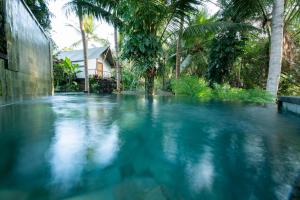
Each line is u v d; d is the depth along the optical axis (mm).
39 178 703
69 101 3936
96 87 11891
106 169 800
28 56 3992
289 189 680
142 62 5367
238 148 1115
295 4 5879
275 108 3109
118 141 1198
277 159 947
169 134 1407
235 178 752
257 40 8094
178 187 678
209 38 8695
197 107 3174
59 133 1330
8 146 1046
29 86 4078
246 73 8727
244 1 5375
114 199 592
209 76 7617
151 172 787
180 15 5352
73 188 646
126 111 2539
